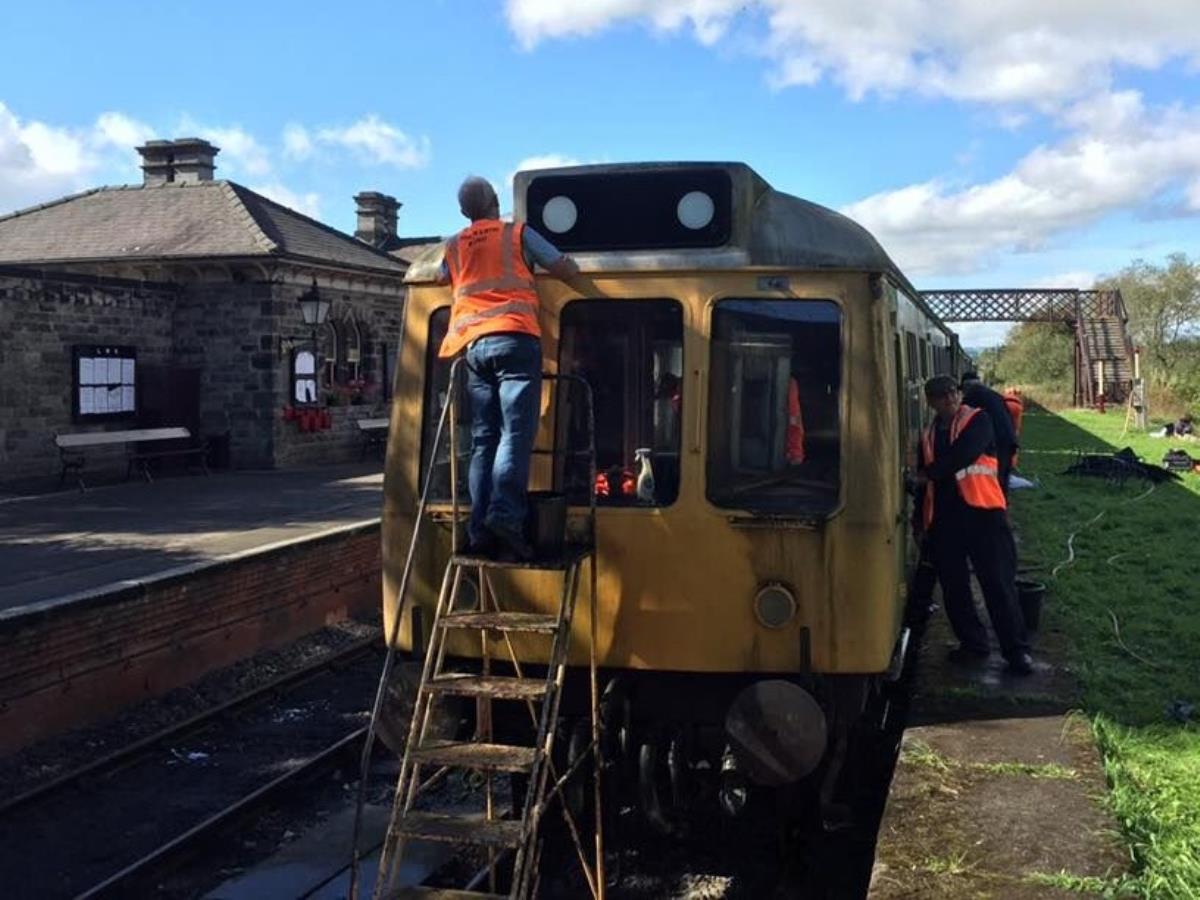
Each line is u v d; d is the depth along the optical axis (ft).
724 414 16.84
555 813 18.35
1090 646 24.61
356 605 39.52
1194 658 23.94
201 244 68.69
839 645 16.47
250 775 25.07
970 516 21.94
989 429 21.89
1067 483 63.26
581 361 17.39
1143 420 110.52
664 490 17.07
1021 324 164.96
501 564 15.28
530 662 17.48
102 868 20.22
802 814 18.25
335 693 31.78
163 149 79.97
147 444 64.34
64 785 23.49
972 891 12.12
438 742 15.65
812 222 17.03
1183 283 161.68
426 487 15.84
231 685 31.32
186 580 30.25
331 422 74.02
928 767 15.98
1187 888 12.25
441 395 18.04
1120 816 14.28
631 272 17.02
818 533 16.44
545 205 17.57
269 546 34.65
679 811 18.24
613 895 18.04
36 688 25.36
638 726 17.71
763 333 16.79
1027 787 15.19
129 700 28.22
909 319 23.89
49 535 40.45
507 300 15.78
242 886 19.38
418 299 18.17
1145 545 40.50
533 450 17.10
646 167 17.17
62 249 71.41
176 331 69.36
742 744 16.08
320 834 21.58
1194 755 17.43
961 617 22.59
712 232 16.98
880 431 16.52
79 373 59.82
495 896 14.53
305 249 72.18
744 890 18.16
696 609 16.78
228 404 68.85
